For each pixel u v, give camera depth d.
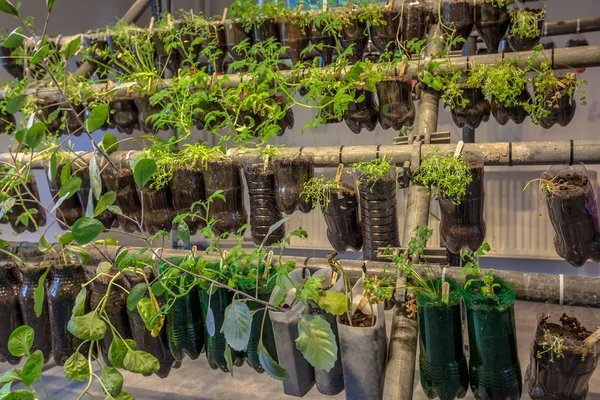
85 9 3.65
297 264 1.56
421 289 1.34
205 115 2.03
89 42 2.45
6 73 3.12
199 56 2.41
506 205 3.75
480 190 1.56
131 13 2.71
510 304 1.29
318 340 1.20
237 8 2.22
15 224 2.17
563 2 3.50
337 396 2.40
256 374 2.66
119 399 1.27
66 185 1.38
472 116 1.85
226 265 1.49
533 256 3.74
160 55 2.36
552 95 1.74
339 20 2.08
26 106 2.12
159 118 1.94
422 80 1.91
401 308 1.43
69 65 3.24
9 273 1.77
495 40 2.00
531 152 1.58
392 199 1.70
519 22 1.92
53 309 1.68
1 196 1.60
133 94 2.12
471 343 1.34
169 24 2.30
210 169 1.76
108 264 1.57
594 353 1.25
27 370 1.27
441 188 1.55
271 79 1.92
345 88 1.79
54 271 1.71
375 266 1.50
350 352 1.32
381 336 1.34
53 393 2.50
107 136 1.55
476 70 1.80
